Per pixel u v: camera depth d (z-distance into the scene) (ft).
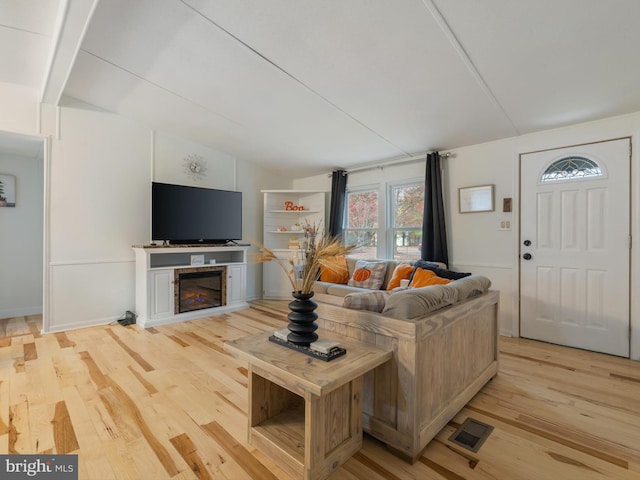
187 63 9.07
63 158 11.76
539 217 10.98
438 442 5.59
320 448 4.62
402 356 5.17
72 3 6.56
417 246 14.56
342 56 7.91
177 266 13.26
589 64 7.30
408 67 8.01
